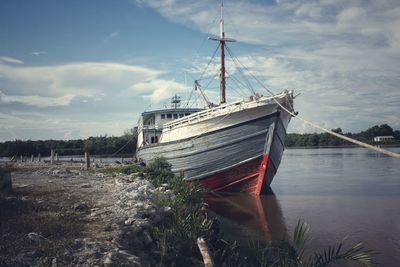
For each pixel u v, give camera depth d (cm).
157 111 3684
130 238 1009
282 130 2736
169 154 3039
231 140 2653
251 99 2620
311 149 14550
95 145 9638
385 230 1759
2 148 9756
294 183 3616
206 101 3634
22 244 848
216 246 1359
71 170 2809
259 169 2659
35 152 10000
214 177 2778
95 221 1105
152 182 2236
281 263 977
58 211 1189
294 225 1898
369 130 14988
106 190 1664
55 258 789
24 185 1805
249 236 1706
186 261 1087
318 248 1505
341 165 5822
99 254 841
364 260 955
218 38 3212
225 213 2219
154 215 1236
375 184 3400
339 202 2522
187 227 1199
